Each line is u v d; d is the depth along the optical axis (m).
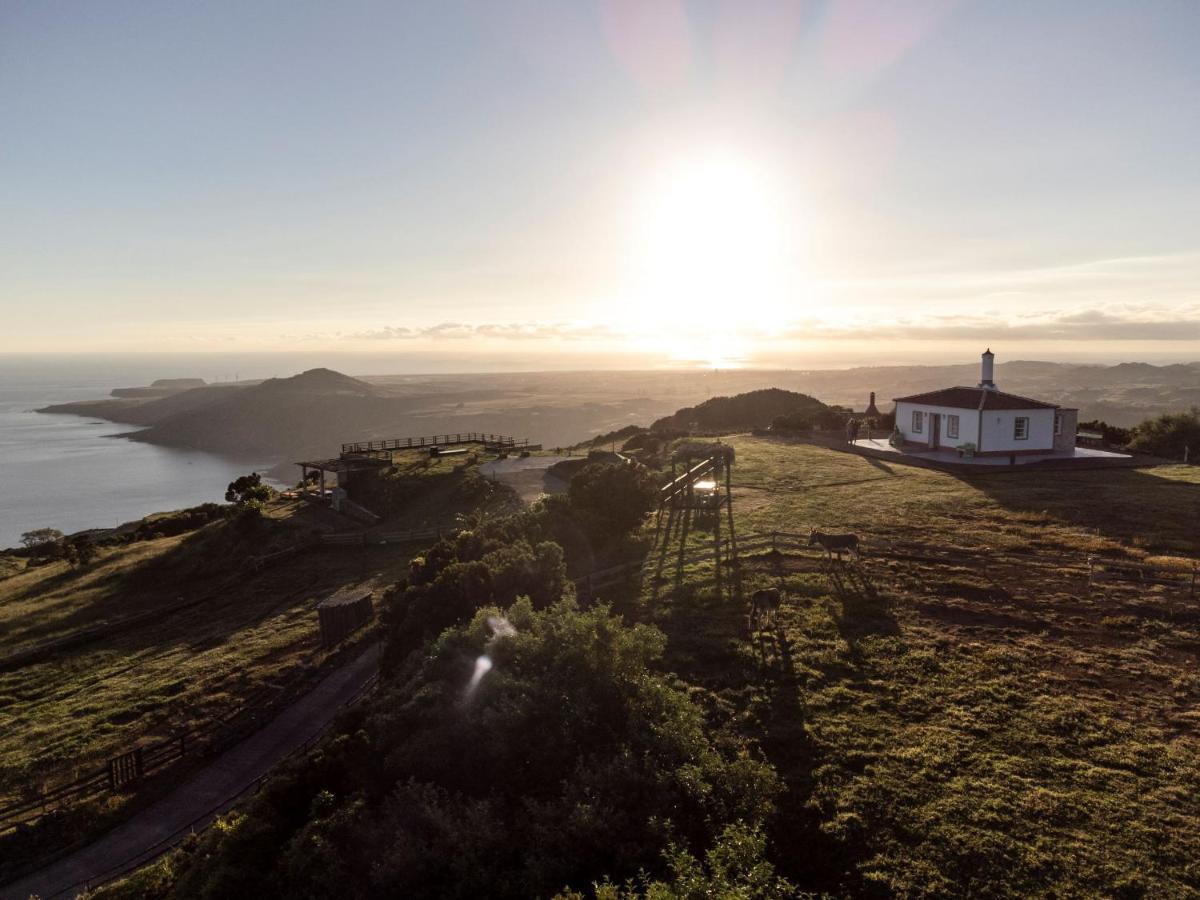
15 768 19.58
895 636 16.78
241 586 35.12
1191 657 15.23
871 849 10.55
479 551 22.81
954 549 22.69
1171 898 9.37
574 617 14.84
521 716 12.28
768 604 17.44
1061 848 10.29
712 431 57.31
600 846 9.96
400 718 12.99
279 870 10.90
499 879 9.73
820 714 13.77
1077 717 13.33
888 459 39.00
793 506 29.36
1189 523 24.56
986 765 12.09
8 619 35.81
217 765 18.66
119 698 23.47
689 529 27.12
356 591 28.30
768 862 9.48
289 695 21.78
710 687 14.99
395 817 10.88
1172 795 11.19
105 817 16.84
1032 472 34.19
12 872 15.26
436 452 57.69
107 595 38.28
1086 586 19.20
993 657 15.62
